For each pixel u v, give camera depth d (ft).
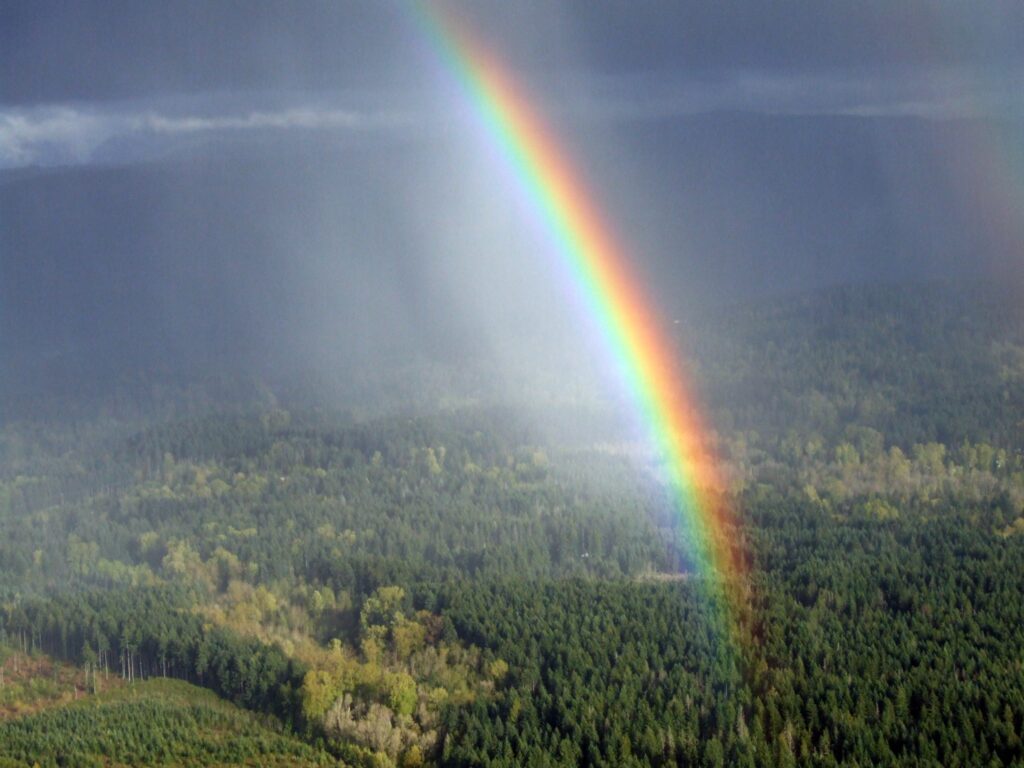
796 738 612.29
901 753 598.75
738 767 593.83
